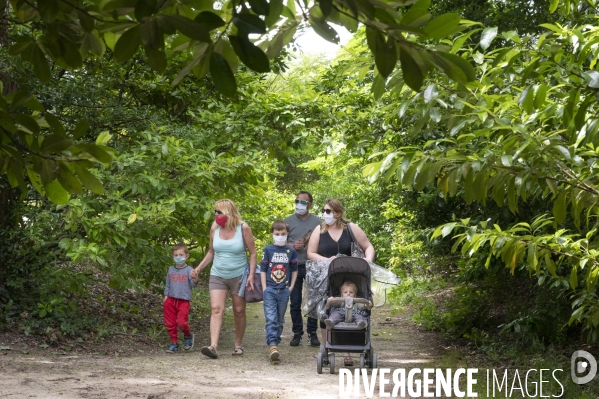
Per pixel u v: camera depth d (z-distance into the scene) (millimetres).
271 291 8695
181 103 12664
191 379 7176
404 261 19359
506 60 4441
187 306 9266
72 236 9633
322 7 1906
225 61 2066
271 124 11648
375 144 10539
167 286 9281
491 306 12258
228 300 16922
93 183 2650
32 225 9734
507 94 4484
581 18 4953
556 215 4254
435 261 16297
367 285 7973
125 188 9219
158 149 9570
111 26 2135
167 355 8922
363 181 21438
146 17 1924
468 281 11234
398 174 4203
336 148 10758
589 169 4086
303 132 11172
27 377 6758
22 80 9094
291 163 12383
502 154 4055
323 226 8680
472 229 4957
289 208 17812
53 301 9180
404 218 16109
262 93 12453
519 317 9594
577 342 9344
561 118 4086
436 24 1984
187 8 2115
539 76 3893
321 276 8305
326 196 24094
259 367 8141
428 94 4230
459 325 11398
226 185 10914
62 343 8906
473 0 11086
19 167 2646
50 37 2408
